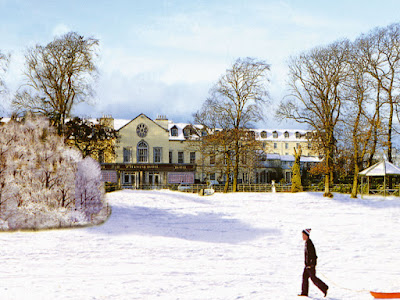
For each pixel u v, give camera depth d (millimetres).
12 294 10648
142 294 10961
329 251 19359
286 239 23125
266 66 56312
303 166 94812
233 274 14234
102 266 15219
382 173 45750
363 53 45438
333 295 11445
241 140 59625
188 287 11961
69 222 26578
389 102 45438
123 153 70438
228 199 45844
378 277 14039
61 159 28547
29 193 26594
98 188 30453
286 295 11297
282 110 49219
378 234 24062
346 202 41844
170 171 69250
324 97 47844
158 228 26562
